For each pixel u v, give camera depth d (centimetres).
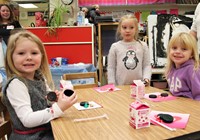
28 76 129
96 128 98
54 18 350
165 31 351
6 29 295
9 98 114
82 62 357
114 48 231
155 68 336
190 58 154
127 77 226
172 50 158
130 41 231
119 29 240
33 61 125
